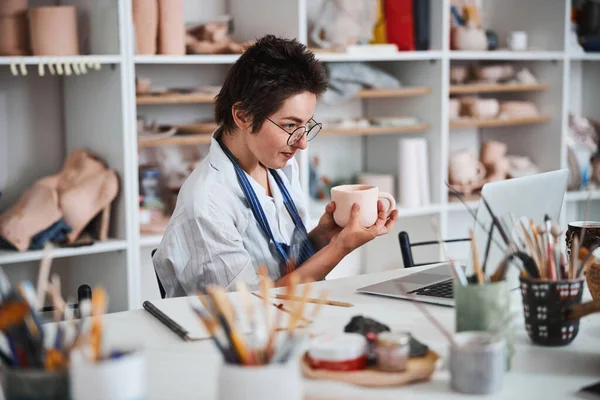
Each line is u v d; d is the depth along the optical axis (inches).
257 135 77.9
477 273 51.7
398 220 148.3
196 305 62.9
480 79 147.6
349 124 133.4
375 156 150.1
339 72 130.7
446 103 138.1
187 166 132.0
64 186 113.6
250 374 39.2
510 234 60.7
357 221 75.4
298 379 40.4
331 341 48.6
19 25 109.7
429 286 69.2
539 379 48.1
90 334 40.7
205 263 76.7
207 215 76.8
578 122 159.3
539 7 153.3
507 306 50.6
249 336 43.7
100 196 112.0
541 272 54.6
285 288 69.6
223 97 80.3
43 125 123.4
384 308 63.1
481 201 64.9
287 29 125.4
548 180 72.6
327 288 69.5
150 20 113.8
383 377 46.4
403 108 144.9
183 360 51.4
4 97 119.8
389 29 138.3
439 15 136.9
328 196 143.4
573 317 53.2
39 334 39.6
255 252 81.7
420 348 49.9
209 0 133.7
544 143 154.9
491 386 45.4
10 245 109.8
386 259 150.6
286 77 75.7
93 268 123.1
